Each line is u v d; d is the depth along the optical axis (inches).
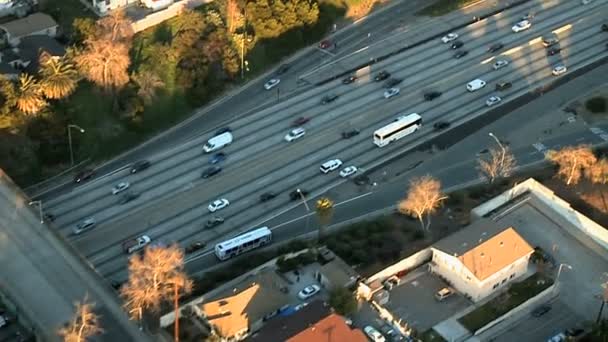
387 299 6314.0
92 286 6245.1
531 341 6127.0
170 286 6063.0
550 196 7190.0
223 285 6328.7
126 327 5920.3
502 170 7559.1
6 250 6466.5
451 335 6107.3
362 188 7628.0
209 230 7130.9
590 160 7475.4
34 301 6102.4
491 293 6402.6
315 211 7293.3
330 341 5610.2
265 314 6058.1
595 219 7155.5
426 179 7194.9
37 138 7480.3
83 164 7588.6
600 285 6574.8
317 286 6363.2
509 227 6643.7
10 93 7465.6
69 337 5600.4
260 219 7263.8
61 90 7642.7
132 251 6855.3
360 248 6791.3
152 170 7628.0
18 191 6943.9
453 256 6338.6
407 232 7012.8
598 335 6053.2
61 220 7081.7
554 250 6820.9
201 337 5925.2
